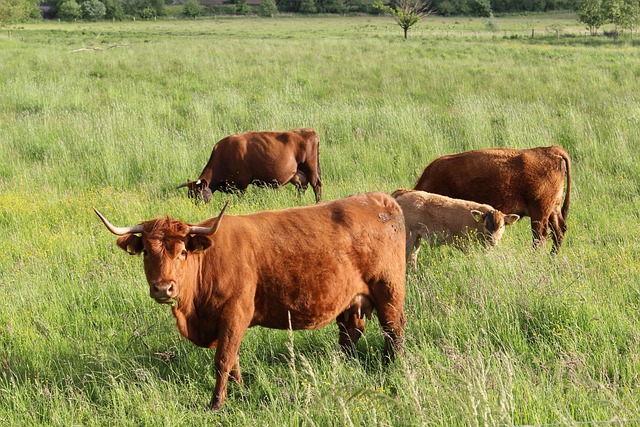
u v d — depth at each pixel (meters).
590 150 15.73
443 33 79.81
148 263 5.70
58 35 66.69
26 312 8.06
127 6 124.25
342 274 6.49
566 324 7.34
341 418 5.62
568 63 34.94
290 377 6.77
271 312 6.36
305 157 14.05
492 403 5.50
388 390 6.13
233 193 13.96
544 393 5.96
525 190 10.32
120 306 8.41
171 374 6.96
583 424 5.46
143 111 20.62
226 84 28.28
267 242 6.26
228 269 6.06
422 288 8.48
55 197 12.88
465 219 9.36
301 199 13.69
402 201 9.69
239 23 116.88
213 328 6.22
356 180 14.21
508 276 8.40
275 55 39.41
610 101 22.11
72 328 7.89
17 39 56.59
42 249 10.15
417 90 26.19
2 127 18.66
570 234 11.06
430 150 16.12
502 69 32.00
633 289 8.20
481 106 20.41
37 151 16.64
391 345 6.97
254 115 20.44
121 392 6.34
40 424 6.01
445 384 5.86
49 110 20.78
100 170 14.89
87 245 10.16
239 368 6.80
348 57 38.50
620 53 42.59
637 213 11.94
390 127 18.23
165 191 14.13
